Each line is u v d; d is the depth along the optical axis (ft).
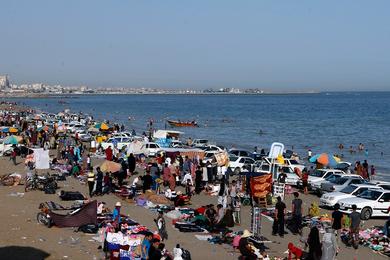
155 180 103.24
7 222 77.15
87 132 225.97
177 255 57.31
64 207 83.46
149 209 88.38
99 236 69.82
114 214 73.10
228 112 558.97
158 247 56.70
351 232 72.23
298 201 77.82
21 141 160.45
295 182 121.80
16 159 151.33
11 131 194.80
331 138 274.16
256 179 95.91
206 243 68.74
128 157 128.88
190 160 119.96
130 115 499.92
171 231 74.38
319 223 80.28
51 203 80.33
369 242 73.15
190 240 69.87
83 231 72.69
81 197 95.14
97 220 75.10
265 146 234.38
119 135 201.77
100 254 62.23
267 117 459.73
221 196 90.84
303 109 618.85
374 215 91.20
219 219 75.82
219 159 124.47
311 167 147.43
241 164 137.49
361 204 90.48
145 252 57.06
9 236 69.51
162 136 195.31
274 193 100.07
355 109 604.49
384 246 71.05
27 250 63.36
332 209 96.07
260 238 69.67
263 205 95.25
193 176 112.88
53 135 191.11
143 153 149.79
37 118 320.91
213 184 112.68
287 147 232.73
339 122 388.57
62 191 96.94
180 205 92.32
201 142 197.26
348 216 80.33
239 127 347.36
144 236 60.44
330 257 59.26
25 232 71.87
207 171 114.73
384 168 172.65
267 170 122.62
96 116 472.03
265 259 60.23
